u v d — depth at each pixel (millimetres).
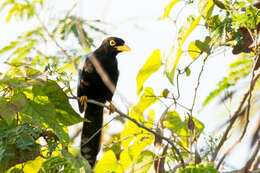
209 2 8375
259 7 8148
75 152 7668
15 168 7977
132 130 9641
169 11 8367
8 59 8242
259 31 8078
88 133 10617
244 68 7852
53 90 7309
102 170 9312
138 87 9148
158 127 8453
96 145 10102
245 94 6379
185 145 8812
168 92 8633
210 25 8297
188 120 7734
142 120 9531
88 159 9805
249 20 7680
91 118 11227
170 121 8492
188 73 8336
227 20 7871
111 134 10375
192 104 7801
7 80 6633
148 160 9172
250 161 5457
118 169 9344
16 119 7383
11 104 6512
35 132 7051
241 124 6246
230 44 8125
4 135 6863
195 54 8703
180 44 8422
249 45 8109
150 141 9492
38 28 7688
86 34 7062
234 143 5754
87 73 11453
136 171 9094
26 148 6812
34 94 7109
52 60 7570
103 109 11344
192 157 7648
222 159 5820
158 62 8969
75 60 7363
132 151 9453
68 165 7199
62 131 7141
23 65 7184
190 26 8477
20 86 6477
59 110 7484
